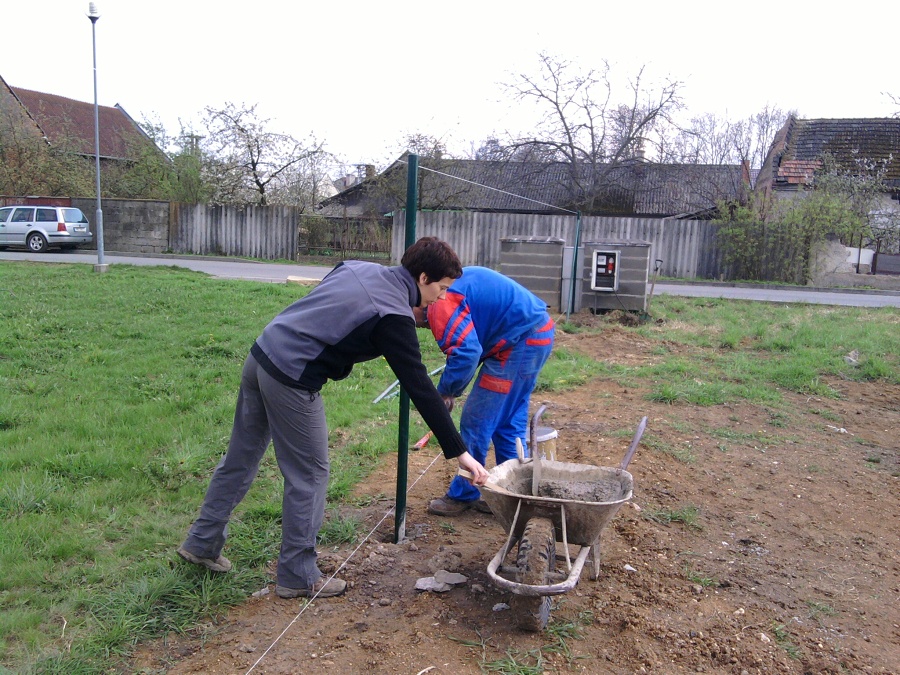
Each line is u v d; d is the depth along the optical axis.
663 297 16.09
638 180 29.50
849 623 3.49
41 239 24.89
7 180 30.06
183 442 5.45
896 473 5.65
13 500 4.26
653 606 3.49
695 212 29.03
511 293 4.16
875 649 3.28
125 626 3.15
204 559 3.54
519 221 25.14
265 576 3.67
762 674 3.03
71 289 13.18
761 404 7.48
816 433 6.65
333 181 32.41
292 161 29.17
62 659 2.93
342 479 4.98
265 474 5.00
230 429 5.80
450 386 3.93
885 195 27.05
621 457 5.57
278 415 3.25
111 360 7.98
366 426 6.27
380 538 4.17
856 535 4.48
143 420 5.95
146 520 4.23
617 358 9.70
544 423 6.56
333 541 4.11
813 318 13.55
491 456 5.70
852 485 5.35
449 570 3.76
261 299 12.84
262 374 3.22
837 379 8.89
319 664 2.97
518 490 3.74
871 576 3.98
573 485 3.73
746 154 46.66
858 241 24.92
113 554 3.82
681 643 3.19
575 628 3.25
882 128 30.25
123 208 27.14
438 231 25.58
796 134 30.94
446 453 3.28
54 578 3.55
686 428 6.50
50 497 4.36
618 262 12.35
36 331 9.27
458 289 4.00
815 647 3.25
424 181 27.45
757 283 22.61
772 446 6.17
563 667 2.99
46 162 30.53
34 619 3.19
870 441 6.50
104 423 5.78
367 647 3.08
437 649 3.08
